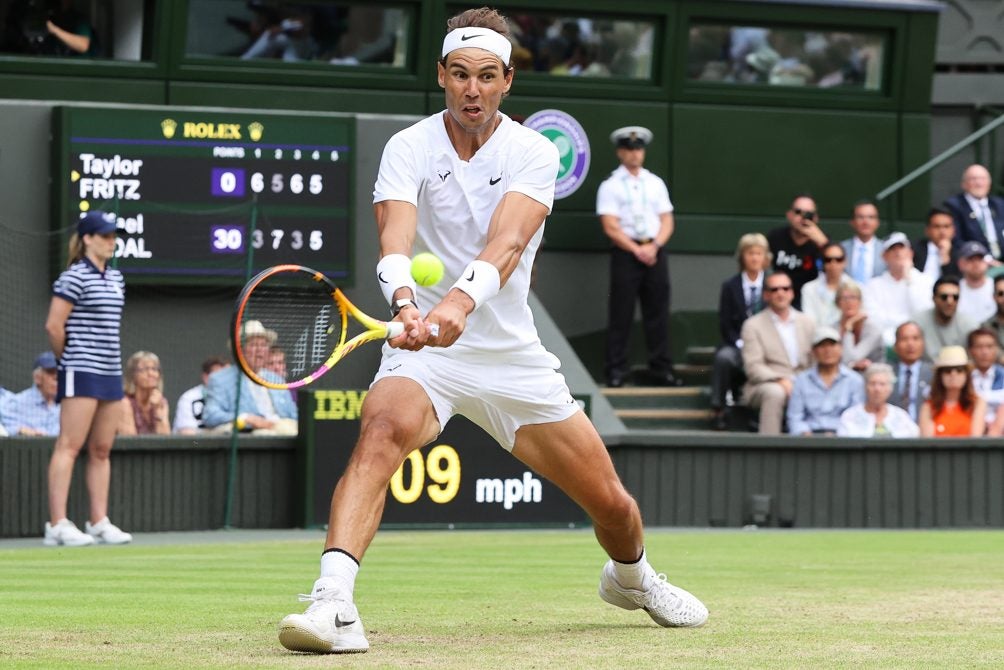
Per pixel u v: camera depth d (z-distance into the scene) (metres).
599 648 9.24
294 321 9.84
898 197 31.50
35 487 21.61
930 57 31.50
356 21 28.27
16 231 24.11
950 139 34.69
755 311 26.72
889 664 8.64
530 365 9.48
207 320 25.23
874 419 24.48
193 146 25.09
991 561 17.42
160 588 13.59
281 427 23.41
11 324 23.91
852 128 31.36
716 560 17.52
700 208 30.61
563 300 29.86
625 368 27.81
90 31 27.17
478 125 9.29
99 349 19.48
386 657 8.63
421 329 8.73
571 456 9.63
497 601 12.46
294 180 25.59
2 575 14.99
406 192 9.38
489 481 22.61
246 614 11.29
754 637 9.92
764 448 24.02
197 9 27.33
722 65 30.67
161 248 24.84
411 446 9.05
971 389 24.70
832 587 14.05
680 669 8.31
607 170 30.03
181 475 22.36
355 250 25.86
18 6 26.64
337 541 8.71
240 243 25.22
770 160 30.95
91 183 24.67
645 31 30.08
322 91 28.16
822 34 31.09
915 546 19.91
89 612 11.41
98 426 19.80
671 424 26.94
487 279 8.96
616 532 10.01
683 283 30.58
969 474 24.25
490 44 9.21
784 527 23.95
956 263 27.98
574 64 29.86
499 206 9.36
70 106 24.59
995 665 8.65
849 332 25.78
